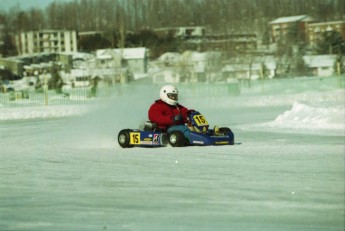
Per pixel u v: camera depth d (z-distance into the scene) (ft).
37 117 265.75
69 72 613.93
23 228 47.65
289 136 128.98
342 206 53.98
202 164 82.94
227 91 390.21
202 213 51.90
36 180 72.95
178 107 114.21
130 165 84.43
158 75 579.07
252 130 150.10
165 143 109.09
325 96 326.44
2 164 90.27
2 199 60.44
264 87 408.87
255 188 63.05
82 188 66.03
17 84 610.24
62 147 118.83
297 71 585.63
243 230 45.88
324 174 71.51
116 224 48.39
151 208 54.39
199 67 587.27
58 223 49.16
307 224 47.60
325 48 655.35
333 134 130.52
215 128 111.04
